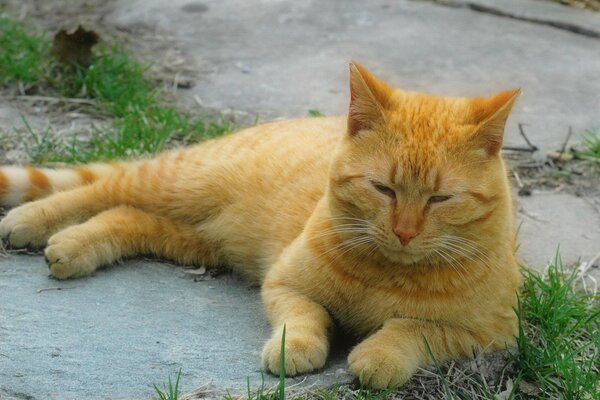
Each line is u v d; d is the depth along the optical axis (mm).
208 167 5742
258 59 9281
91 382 4176
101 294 5059
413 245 4281
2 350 4352
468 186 4336
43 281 5141
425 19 10453
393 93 4570
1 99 7812
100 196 5832
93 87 7957
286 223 5309
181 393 4148
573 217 6754
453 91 8789
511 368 4703
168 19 10062
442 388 4434
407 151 4312
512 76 9195
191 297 5188
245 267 5613
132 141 7035
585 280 5906
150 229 5617
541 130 8117
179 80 8594
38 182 6062
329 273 4621
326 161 5371
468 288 4480
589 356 4949
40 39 8781
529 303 5238
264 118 8031
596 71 9398
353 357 4375
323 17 10352
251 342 4680
